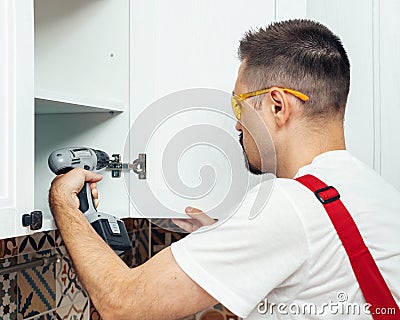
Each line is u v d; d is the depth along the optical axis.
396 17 1.47
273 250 0.99
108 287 1.04
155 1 1.42
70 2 1.50
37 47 1.52
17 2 1.03
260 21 1.37
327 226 1.00
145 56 1.43
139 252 1.98
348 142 1.51
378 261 1.02
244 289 0.99
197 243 1.01
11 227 1.01
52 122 1.50
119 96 1.45
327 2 1.50
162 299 1.00
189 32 1.40
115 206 1.44
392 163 1.48
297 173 1.11
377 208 1.04
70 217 1.12
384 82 1.48
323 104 1.12
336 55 1.13
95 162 1.30
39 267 1.55
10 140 1.01
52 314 1.60
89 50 1.48
